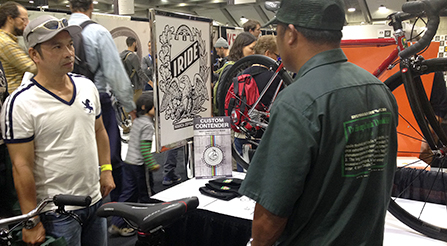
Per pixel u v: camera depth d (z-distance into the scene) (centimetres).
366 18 767
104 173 166
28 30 125
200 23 218
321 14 83
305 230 87
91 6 218
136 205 105
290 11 86
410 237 175
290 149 78
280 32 91
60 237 127
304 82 83
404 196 212
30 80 132
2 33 209
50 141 132
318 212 85
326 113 78
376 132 84
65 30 128
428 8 134
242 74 234
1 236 103
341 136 79
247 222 158
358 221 85
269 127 84
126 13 355
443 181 199
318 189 83
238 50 283
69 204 102
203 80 227
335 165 80
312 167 81
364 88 85
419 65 167
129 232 238
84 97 143
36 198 131
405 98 247
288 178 79
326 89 80
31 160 129
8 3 224
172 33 196
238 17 958
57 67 128
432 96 209
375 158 86
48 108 130
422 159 212
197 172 209
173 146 207
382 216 89
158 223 96
